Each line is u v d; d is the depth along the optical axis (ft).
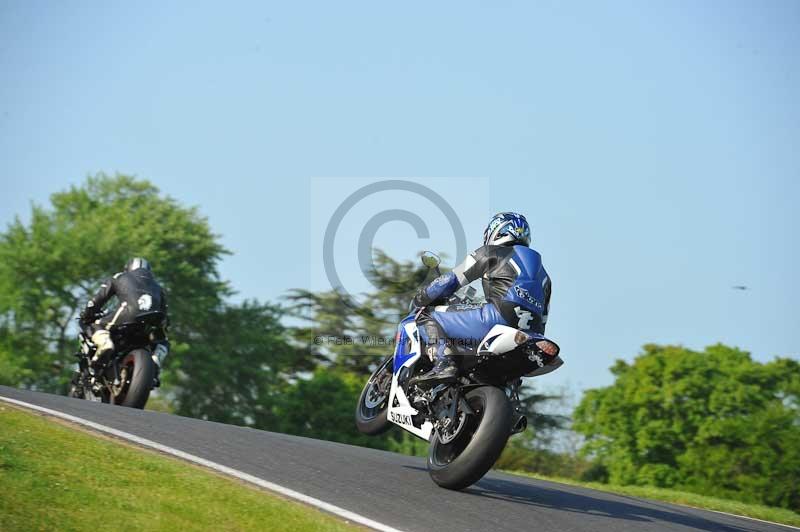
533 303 92.79
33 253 565.12
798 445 427.33
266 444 104.42
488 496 94.02
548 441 501.97
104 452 83.87
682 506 118.11
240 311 630.33
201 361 588.50
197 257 643.04
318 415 503.20
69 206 648.79
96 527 64.49
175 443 95.76
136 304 146.10
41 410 102.17
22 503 66.13
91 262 583.99
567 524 85.61
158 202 652.48
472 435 93.20
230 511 71.97
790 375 449.48
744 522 109.70
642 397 456.86
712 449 442.09
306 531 70.13
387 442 511.81
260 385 602.03
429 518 80.33
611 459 475.31
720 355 458.50
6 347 564.30
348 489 87.15
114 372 146.92
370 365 520.42
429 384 94.89
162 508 70.23
